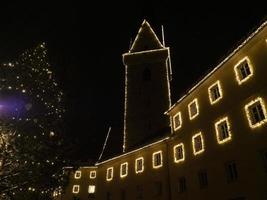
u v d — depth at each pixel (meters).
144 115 46.25
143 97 48.25
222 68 22.97
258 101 18.56
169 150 30.33
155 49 53.44
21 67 15.70
